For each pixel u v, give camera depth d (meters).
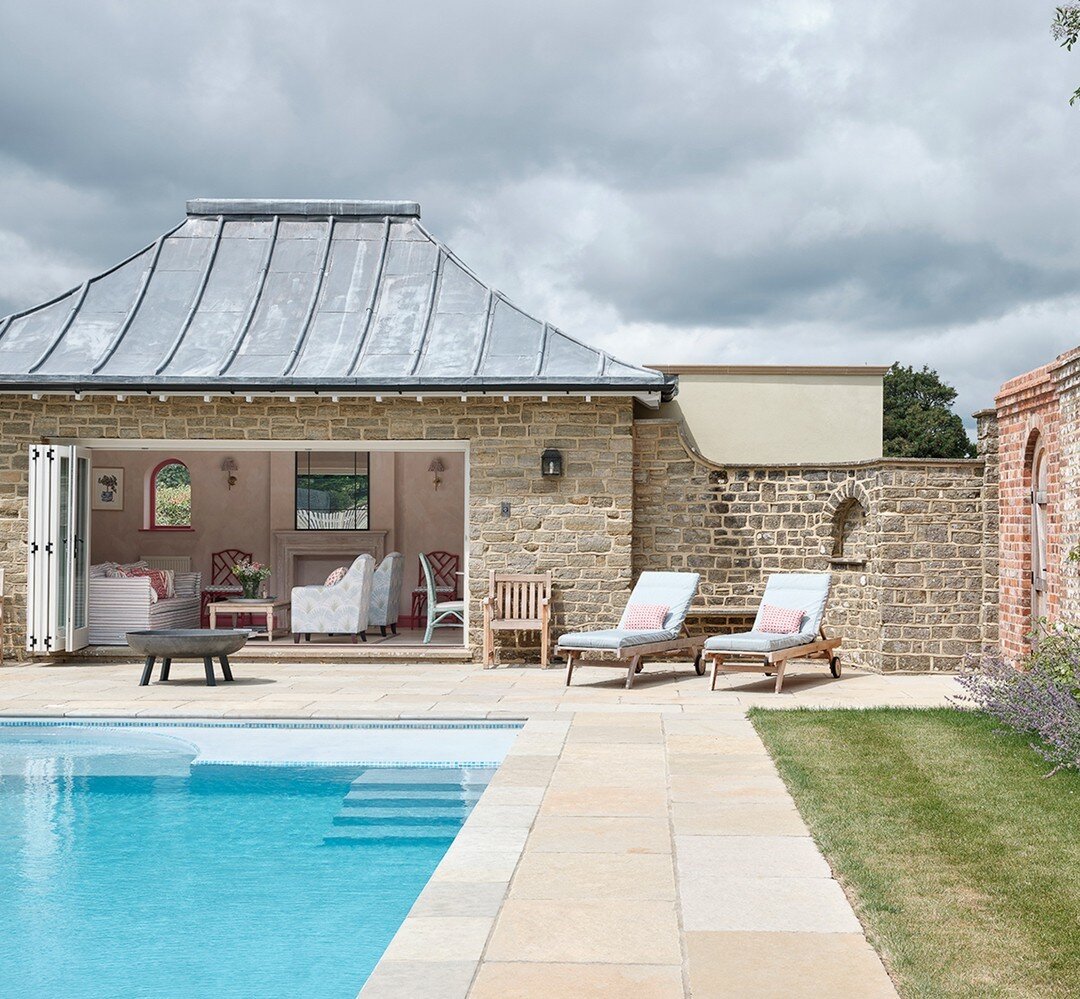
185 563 19.17
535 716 9.59
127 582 14.51
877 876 4.78
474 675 12.65
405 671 13.05
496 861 5.20
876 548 13.21
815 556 14.15
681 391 16.58
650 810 6.20
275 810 7.04
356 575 14.92
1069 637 8.84
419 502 19.06
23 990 4.13
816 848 5.37
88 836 6.43
